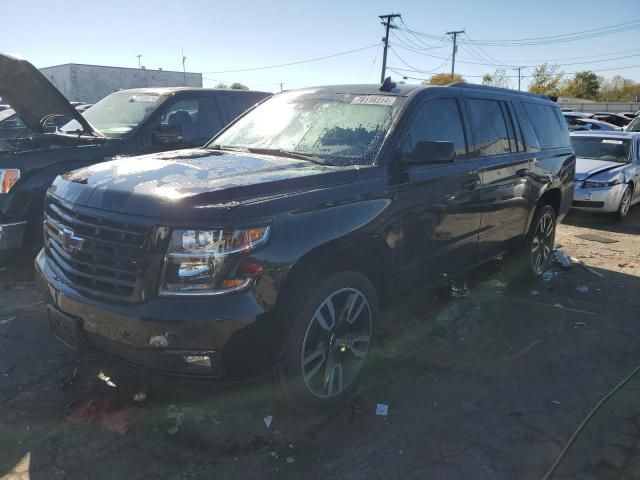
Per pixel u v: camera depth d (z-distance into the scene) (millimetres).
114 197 2822
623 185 9664
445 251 4148
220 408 3123
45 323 4387
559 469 2826
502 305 5234
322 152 3730
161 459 2812
